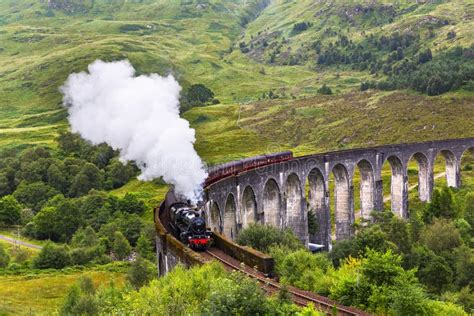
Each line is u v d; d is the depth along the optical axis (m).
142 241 79.62
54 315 41.97
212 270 25.09
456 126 122.69
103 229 88.75
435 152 88.00
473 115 126.38
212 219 49.38
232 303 19.36
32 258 74.75
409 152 82.94
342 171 72.50
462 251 49.78
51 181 117.81
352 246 48.38
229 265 30.61
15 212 100.62
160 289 23.67
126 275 63.72
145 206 101.50
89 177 116.25
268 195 61.41
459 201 77.31
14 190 119.50
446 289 44.75
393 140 124.19
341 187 73.38
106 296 41.19
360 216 79.94
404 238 51.59
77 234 85.38
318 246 66.12
